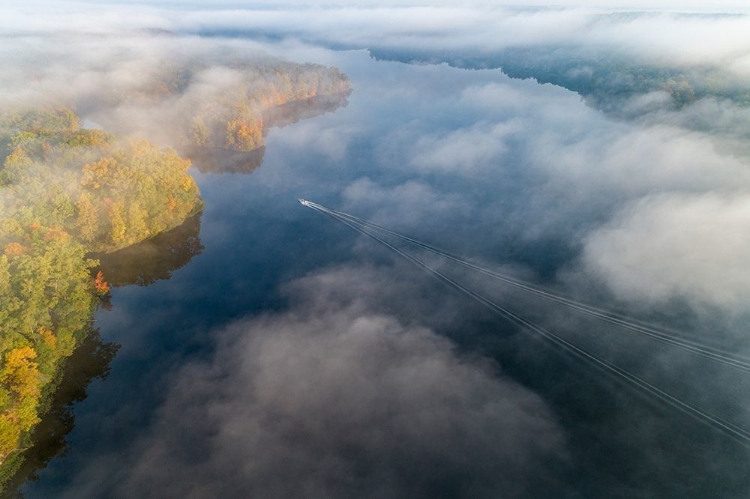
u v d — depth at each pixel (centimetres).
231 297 12394
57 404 9094
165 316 11644
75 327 9912
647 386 9806
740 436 8662
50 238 10225
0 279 8588
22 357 7969
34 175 12106
